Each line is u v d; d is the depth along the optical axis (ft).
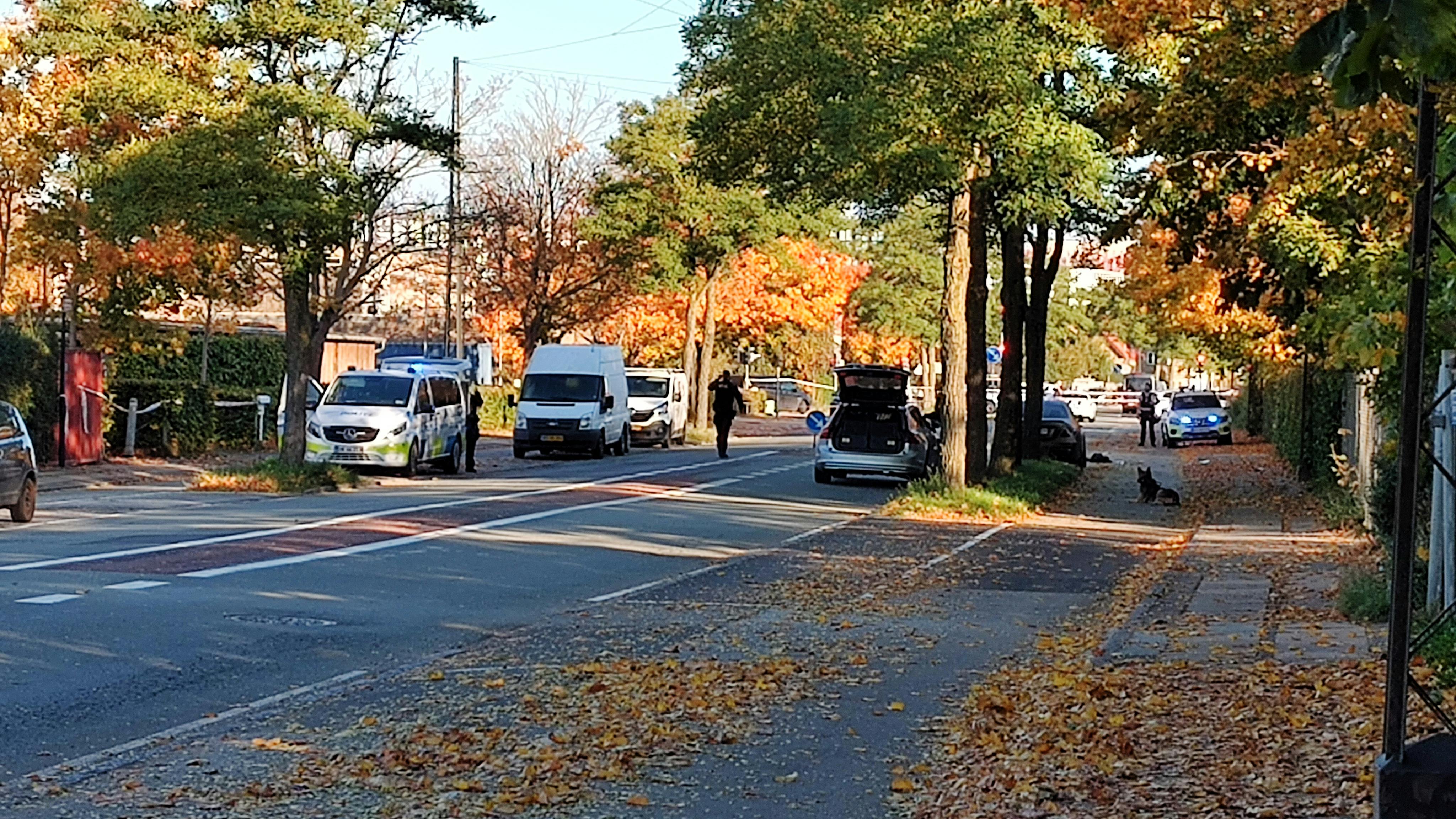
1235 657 39.27
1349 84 16.38
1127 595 54.19
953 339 91.04
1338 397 94.84
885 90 78.74
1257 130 62.64
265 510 83.10
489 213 156.76
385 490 101.71
